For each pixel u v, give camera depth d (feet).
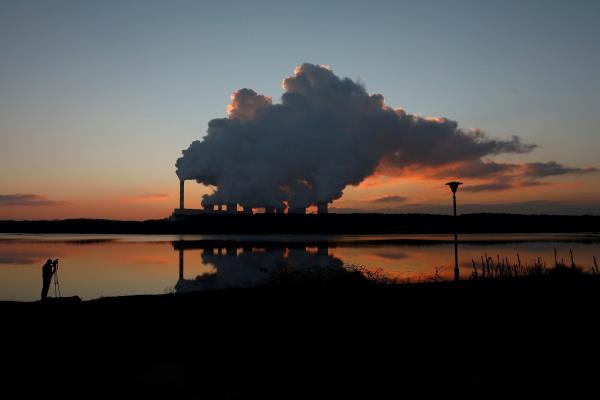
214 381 28.58
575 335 38.11
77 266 157.89
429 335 38.19
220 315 44.98
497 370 30.04
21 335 37.60
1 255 205.16
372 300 51.49
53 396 26.14
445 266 126.31
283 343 36.14
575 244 262.26
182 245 283.38
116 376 29.27
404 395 26.12
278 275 62.59
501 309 47.83
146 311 46.09
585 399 25.23
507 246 246.68
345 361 32.04
